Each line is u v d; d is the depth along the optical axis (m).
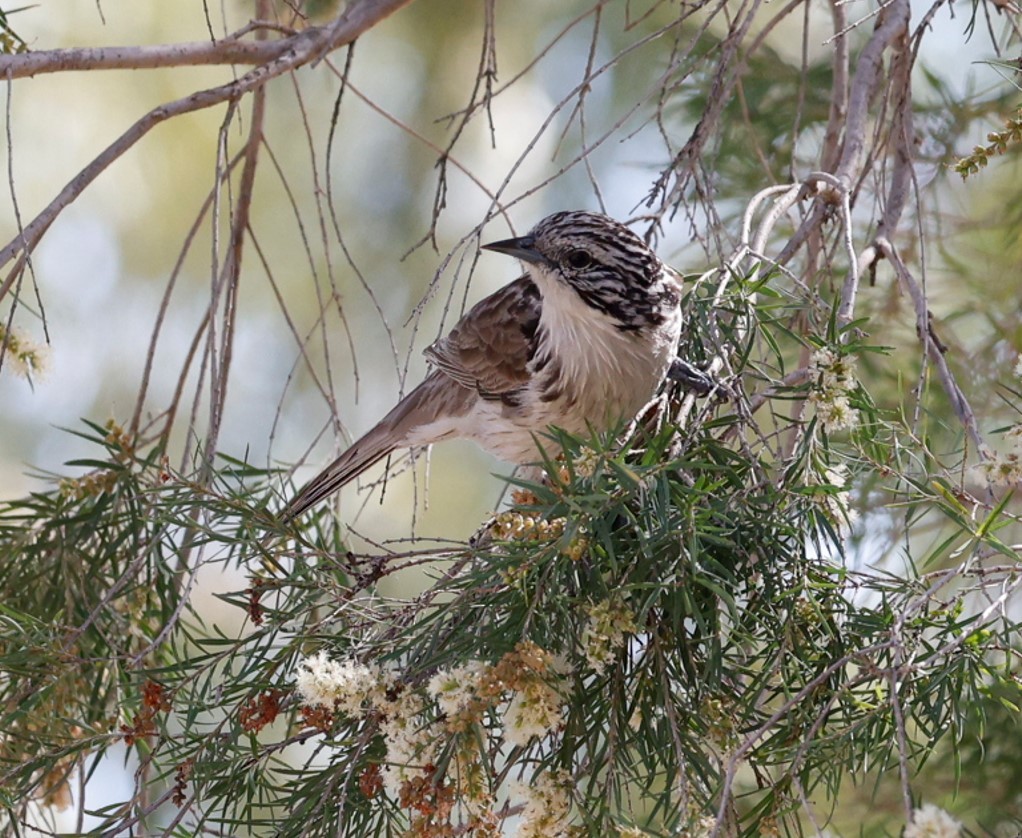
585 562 6.16
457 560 6.52
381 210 14.64
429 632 6.17
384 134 14.67
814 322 7.09
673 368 8.24
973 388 10.69
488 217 7.31
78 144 14.59
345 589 6.57
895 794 9.33
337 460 8.46
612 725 6.04
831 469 6.55
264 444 14.81
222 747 6.35
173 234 14.95
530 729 5.64
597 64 14.27
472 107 8.18
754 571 6.29
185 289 15.24
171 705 6.57
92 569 8.46
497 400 9.30
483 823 5.67
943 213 11.52
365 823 6.30
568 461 5.95
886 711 5.94
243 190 8.52
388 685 5.93
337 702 6.03
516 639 5.95
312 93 14.67
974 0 7.89
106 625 8.16
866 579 6.30
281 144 14.73
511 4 14.39
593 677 6.40
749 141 11.08
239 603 6.56
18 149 14.50
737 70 8.35
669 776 6.06
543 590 6.02
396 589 13.41
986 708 7.90
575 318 8.48
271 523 6.84
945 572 5.93
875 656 6.12
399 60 14.59
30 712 7.22
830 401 6.40
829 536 6.32
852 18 11.76
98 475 8.59
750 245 8.41
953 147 10.98
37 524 8.84
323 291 14.72
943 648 6.02
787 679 6.14
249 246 14.80
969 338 11.60
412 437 9.78
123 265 15.12
